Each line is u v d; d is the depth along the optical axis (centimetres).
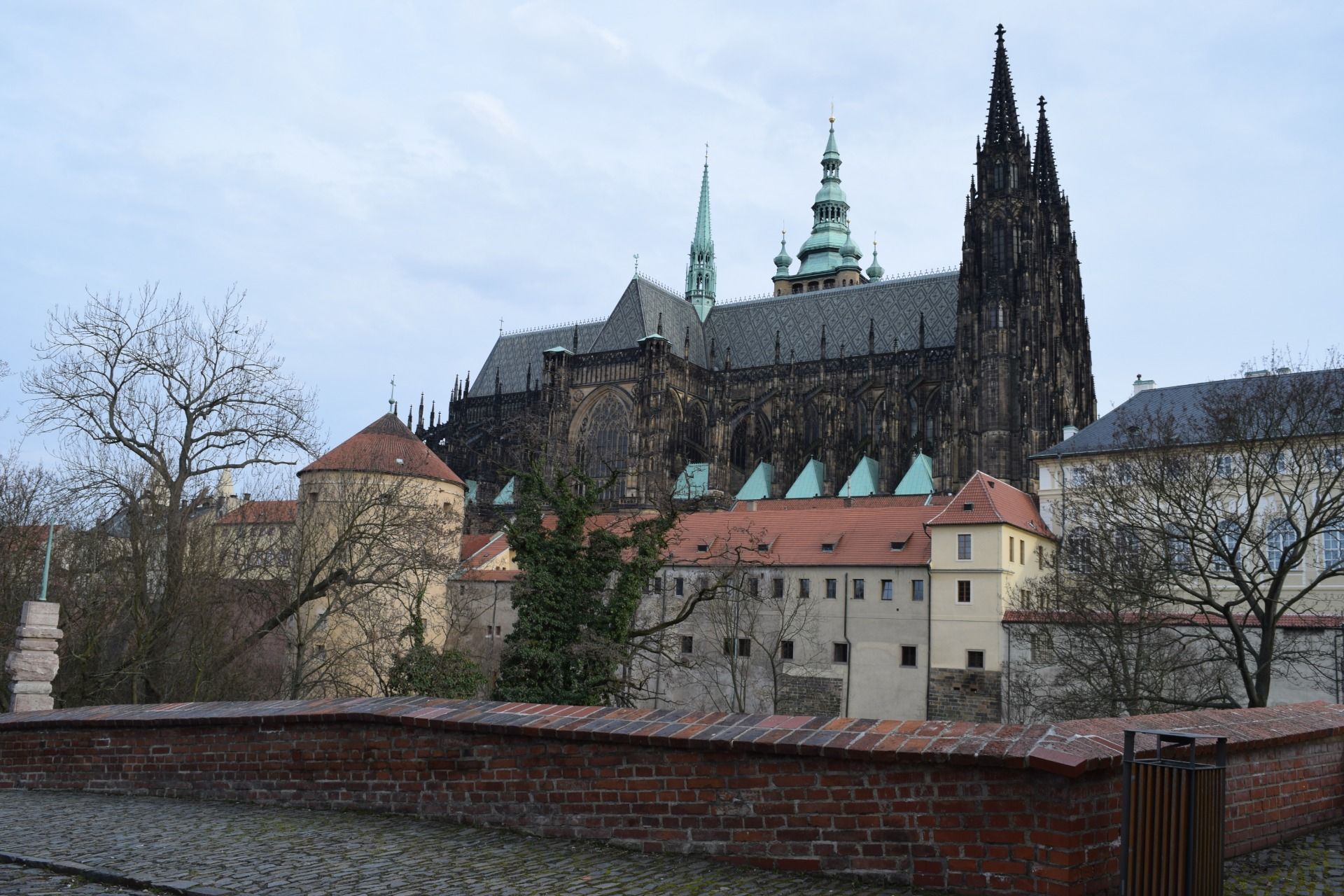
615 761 2145
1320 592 9444
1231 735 2177
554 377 19300
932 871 1797
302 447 7625
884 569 10962
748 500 16762
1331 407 8675
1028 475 15212
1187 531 7438
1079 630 7838
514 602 6144
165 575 7456
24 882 1861
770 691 11119
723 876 1884
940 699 10425
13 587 7656
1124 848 1584
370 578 8250
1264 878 1964
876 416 17812
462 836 2205
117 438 7162
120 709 3105
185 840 2167
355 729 2531
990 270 16050
